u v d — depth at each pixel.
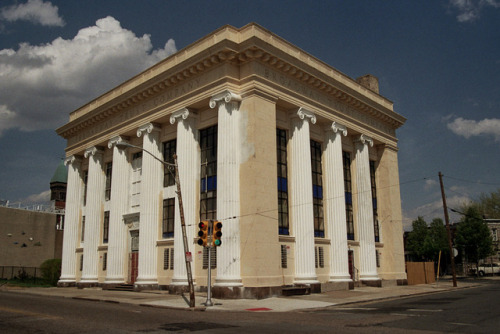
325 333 13.23
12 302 23.97
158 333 13.43
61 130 45.38
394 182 43.00
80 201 44.56
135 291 32.81
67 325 15.19
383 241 41.62
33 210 61.84
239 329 14.24
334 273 33.38
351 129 37.94
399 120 44.06
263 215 27.66
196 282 29.92
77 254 43.50
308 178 31.39
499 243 74.19
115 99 37.59
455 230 74.50
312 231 30.67
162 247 33.31
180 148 31.72
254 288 26.22
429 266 45.91
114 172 37.81
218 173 28.75
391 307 21.83
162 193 34.56
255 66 29.05
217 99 29.25
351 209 38.47
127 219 36.94
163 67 34.91
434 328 14.23
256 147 28.05
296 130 32.19
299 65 31.50
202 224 23.25
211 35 30.88
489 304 22.20
